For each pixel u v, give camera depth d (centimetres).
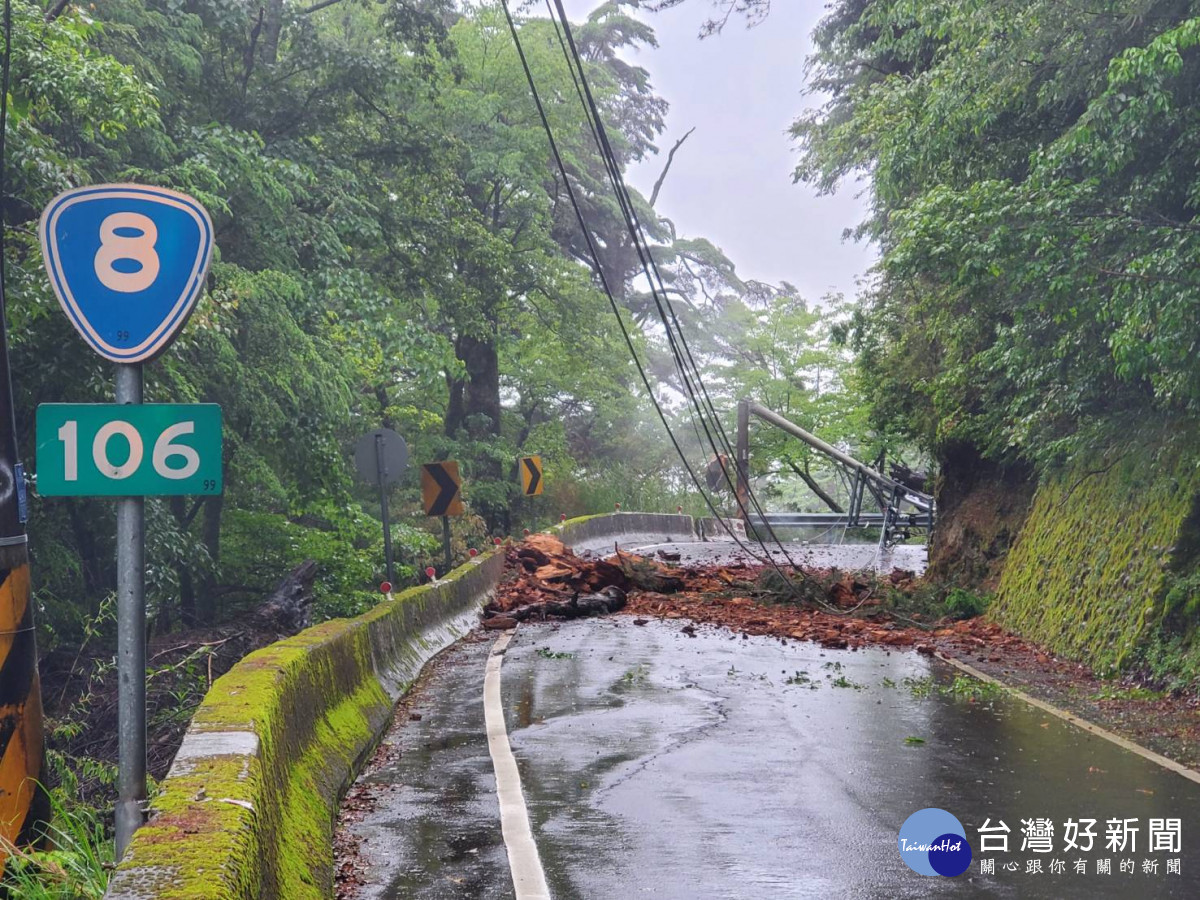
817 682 1320
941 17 1482
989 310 1539
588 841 696
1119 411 1562
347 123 2497
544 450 4612
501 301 3180
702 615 2034
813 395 5984
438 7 2711
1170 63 1082
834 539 4906
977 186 1280
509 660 1526
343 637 1014
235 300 1762
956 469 2400
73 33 1276
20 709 587
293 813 614
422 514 3409
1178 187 1234
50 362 1391
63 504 1686
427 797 808
